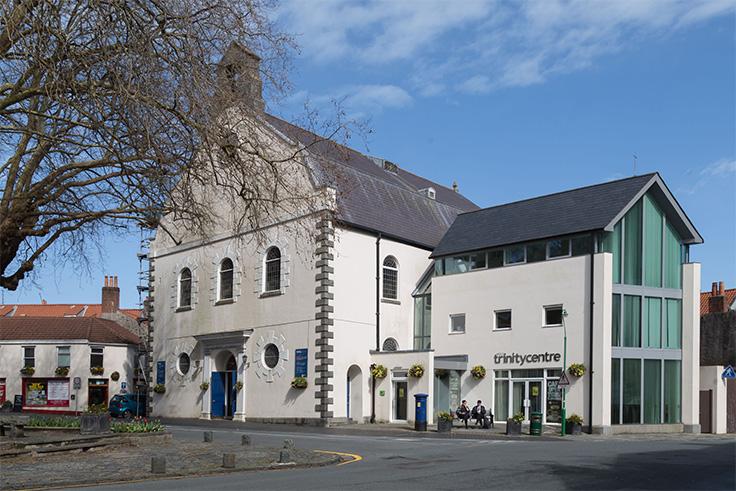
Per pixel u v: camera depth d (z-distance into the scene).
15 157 19.02
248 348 37.88
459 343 36.00
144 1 15.82
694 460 17.89
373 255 37.28
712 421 33.59
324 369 34.06
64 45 15.07
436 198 49.44
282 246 36.78
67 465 16.73
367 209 37.97
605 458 18.33
